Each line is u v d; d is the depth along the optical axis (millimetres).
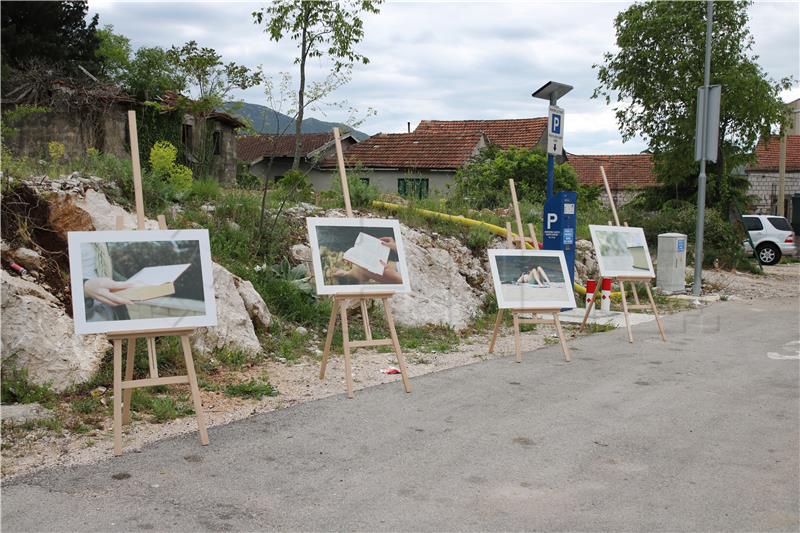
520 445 5684
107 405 6242
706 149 16188
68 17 34812
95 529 4047
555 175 25828
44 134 22562
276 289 9578
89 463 5043
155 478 4816
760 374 8367
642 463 5324
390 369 8141
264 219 11039
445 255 12539
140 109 24328
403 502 4539
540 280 9227
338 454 5383
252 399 6766
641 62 24750
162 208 9992
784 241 26812
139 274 5629
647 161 42281
